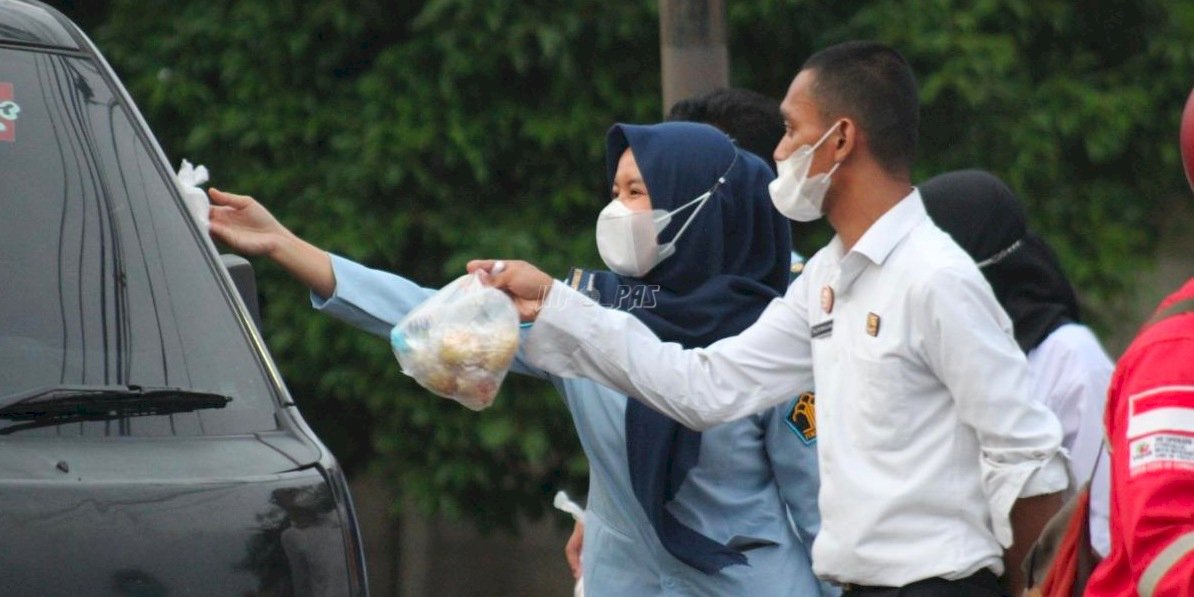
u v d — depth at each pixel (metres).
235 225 9.12
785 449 9.32
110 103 8.36
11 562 6.61
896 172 8.35
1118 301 19.09
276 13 17.17
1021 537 7.99
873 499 8.00
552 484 18.20
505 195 17.73
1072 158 18.45
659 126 9.55
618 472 9.39
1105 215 18.20
